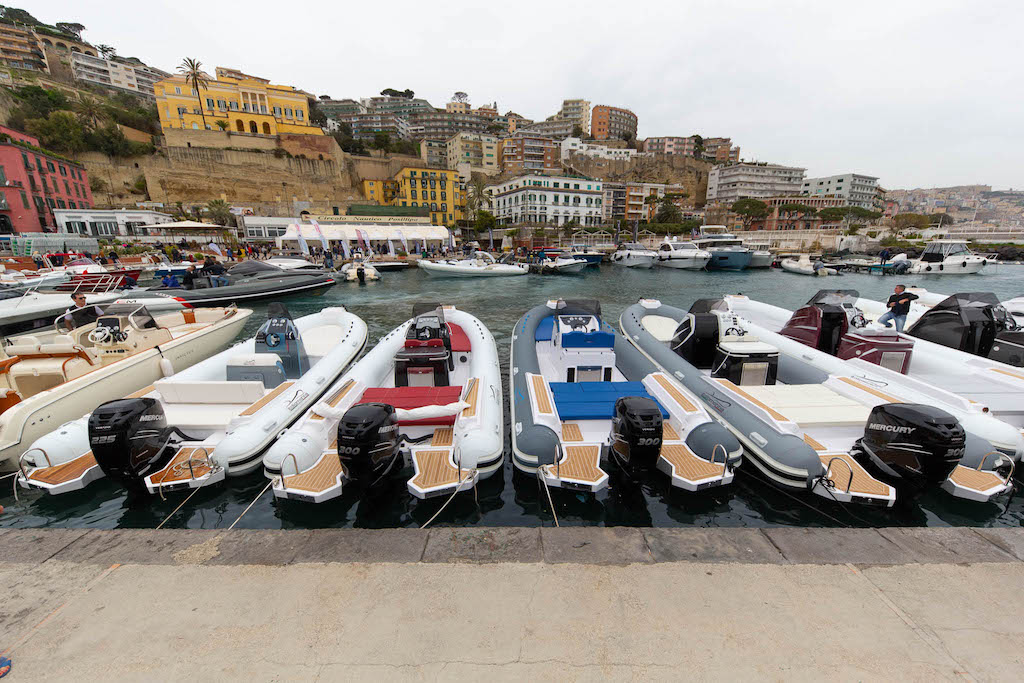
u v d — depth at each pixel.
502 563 2.30
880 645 1.82
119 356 5.78
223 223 41.78
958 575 2.21
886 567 2.28
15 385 4.85
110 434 3.46
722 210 77.62
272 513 3.72
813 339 6.45
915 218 64.44
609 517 3.70
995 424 3.98
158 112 56.38
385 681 1.66
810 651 1.79
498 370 5.70
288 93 58.94
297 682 1.67
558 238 47.66
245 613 2.00
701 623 1.93
